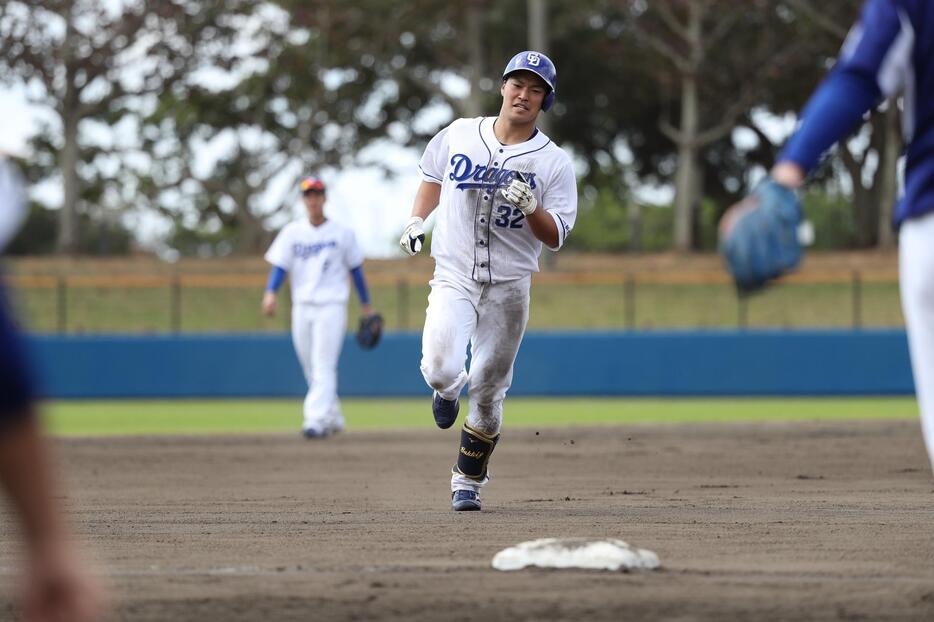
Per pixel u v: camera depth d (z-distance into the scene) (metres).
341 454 35.28
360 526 18.41
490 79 133.62
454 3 123.31
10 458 5.20
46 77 113.69
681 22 129.00
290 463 32.66
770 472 29.12
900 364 70.25
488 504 22.06
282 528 18.25
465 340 20.02
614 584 12.86
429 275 102.25
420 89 140.25
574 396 70.31
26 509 5.26
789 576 13.34
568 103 149.50
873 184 132.00
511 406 63.28
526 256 20.17
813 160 8.93
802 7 116.69
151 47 114.62
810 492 24.33
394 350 68.94
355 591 12.62
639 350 70.38
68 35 113.00
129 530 18.11
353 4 125.25
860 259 108.12
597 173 161.75
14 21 112.25
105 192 136.12
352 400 68.25
